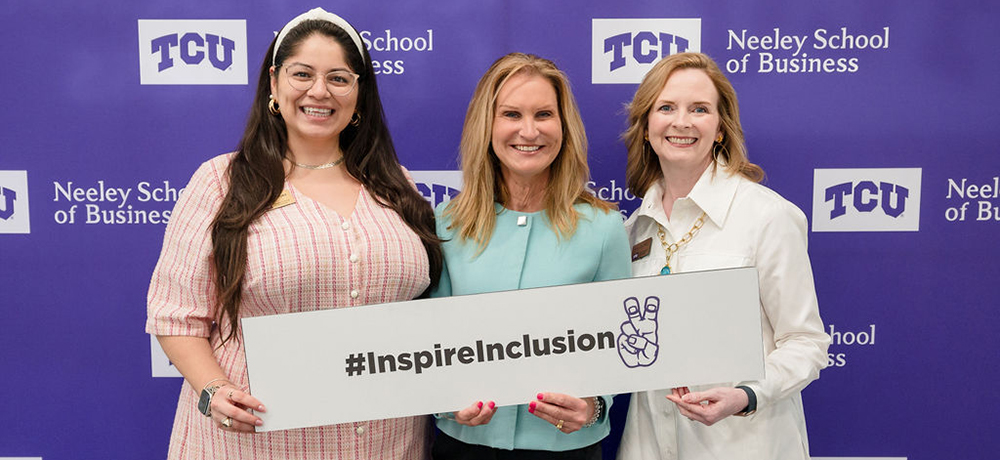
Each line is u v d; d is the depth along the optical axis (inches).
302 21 55.1
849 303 74.5
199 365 53.9
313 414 52.5
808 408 76.0
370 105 59.2
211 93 72.2
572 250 56.9
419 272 56.8
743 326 53.8
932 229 73.6
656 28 71.6
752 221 58.7
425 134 73.3
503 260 57.5
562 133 57.6
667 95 60.5
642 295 53.7
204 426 55.9
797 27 71.3
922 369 75.1
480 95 57.6
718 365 54.0
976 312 74.4
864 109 72.2
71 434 75.9
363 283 54.2
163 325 54.3
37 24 71.1
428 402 53.6
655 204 64.4
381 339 52.9
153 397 75.7
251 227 53.7
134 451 76.4
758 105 72.4
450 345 53.4
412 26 71.9
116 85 71.9
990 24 71.0
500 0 71.6
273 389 52.1
